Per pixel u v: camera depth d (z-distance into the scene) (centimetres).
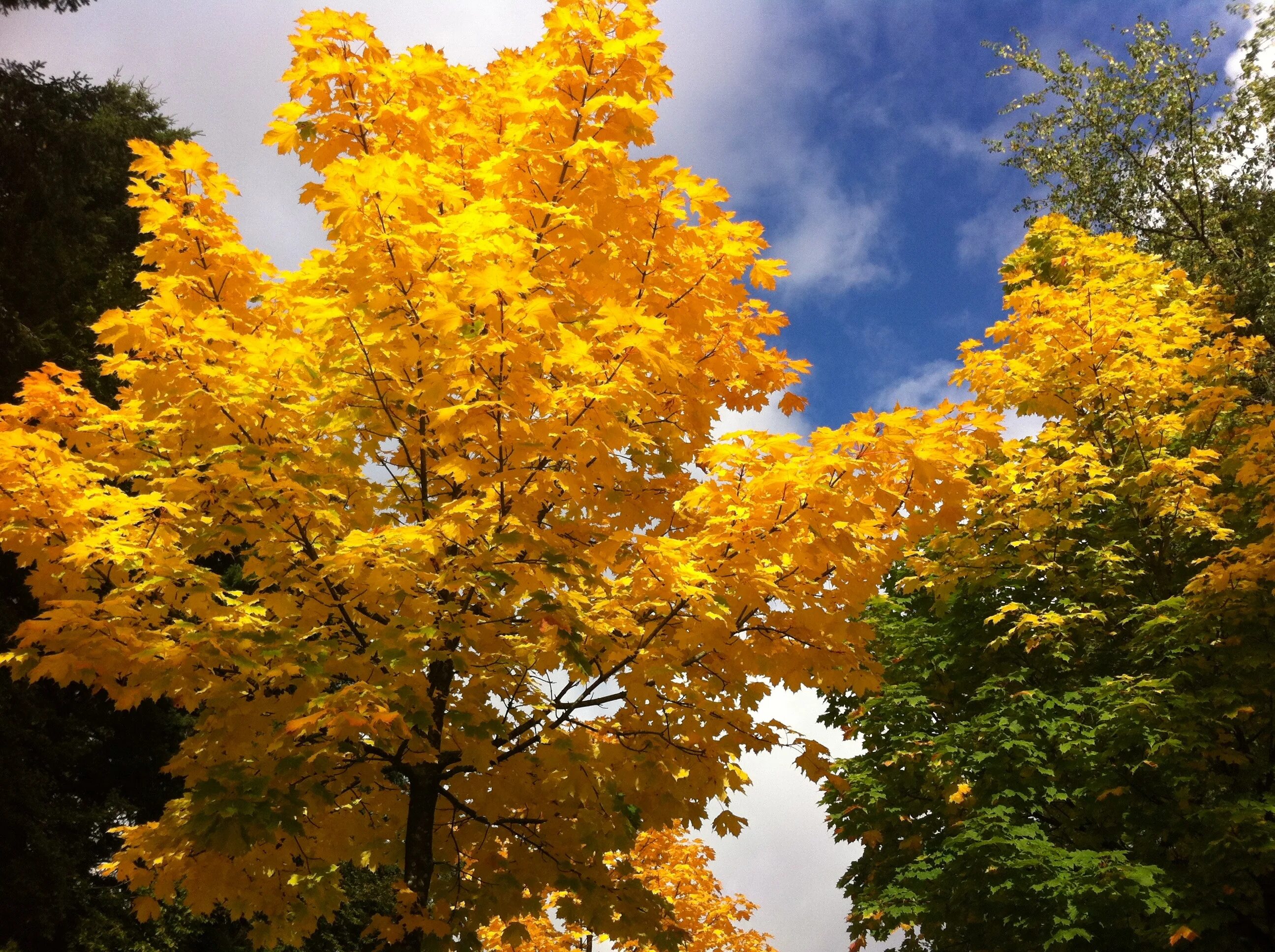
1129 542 1129
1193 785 962
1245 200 1892
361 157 652
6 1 1407
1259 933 914
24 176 1520
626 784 595
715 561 557
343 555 521
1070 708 988
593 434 529
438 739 625
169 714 1552
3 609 1347
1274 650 931
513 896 639
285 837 626
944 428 548
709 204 635
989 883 977
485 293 486
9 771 1315
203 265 655
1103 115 2036
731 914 1525
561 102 650
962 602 1224
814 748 635
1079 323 1173
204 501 601
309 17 634
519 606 576
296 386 591
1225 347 1234
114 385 1628
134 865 616
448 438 534
